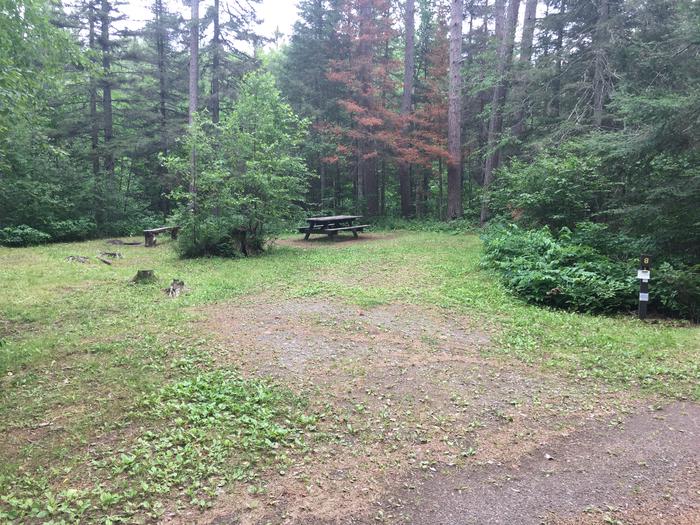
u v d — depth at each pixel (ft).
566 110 57.11
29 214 61.98
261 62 82.99
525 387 16.60
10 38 20.48
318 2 84.53
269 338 21.29
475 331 22.82
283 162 46.80
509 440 13.12
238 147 45.98
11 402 14.90
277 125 50.19
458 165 71.05
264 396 15.26
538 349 20.35
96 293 29.17
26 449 12.25
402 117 77.25
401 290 30.66
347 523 9.70
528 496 10.69
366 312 25.71
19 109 20.76
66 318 24.03
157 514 9.73
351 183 104.47
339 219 60.34
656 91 31.45
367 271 37.68
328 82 84.74
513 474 11.56
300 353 19.47
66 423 13.62
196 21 66.69
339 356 19.22
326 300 28.19
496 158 68.08
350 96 82.23
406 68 77.82
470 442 13.02
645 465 11.89
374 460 12.04
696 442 13.00
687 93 27.76
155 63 80.84
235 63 79.05
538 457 12.32
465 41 93.20
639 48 43.55
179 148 79.20
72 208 68.33
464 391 16.19
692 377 17.26
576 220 40.98
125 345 19.99
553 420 14.28
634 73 43.34
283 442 12.71
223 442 12.53
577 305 26.71
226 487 10.74
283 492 10.62
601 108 47.55
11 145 55.31
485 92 83.10
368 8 77.36
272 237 49.47
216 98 77.66
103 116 76.84
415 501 10.48
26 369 17.56
